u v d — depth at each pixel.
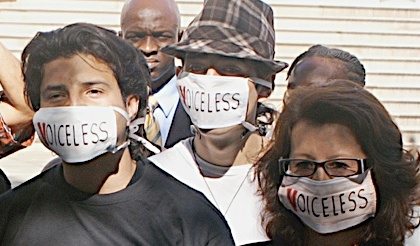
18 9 12.25
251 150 3.14
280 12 12.45
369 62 11.39
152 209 2.49
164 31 3.98
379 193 2.34
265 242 2.54
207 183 3.08
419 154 2.45
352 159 2.32
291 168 2.41
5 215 2.53
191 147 3.21
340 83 2.50
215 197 3.04
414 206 2.39
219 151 3.10
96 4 12.53
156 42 3.97
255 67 3.12
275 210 2.50
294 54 11.48
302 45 11.54
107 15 12.21
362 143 2.33
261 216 2.62
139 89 2.56
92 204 2.47
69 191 2.49
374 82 11.07
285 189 2.43
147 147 2.98
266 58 3.15
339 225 2.37
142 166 2.62
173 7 4.11
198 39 3.09
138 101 2.57
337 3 12.60
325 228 2.39
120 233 2.44
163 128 3.72
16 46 11.41
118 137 2.47
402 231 2.35
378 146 2.33
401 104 10.59
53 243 2.42
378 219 2.36
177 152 3.19
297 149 2.38
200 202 2.59
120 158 2.51
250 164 3.12
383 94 10.82
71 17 12.21
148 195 2.52
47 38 2.47
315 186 2.34
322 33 11.97
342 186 2.32
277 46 11.52
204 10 3.17
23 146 3.10
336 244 2.45
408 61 11.39
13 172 8.20
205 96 3.08
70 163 2.46
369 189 2.33
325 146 2.33
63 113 2.42
